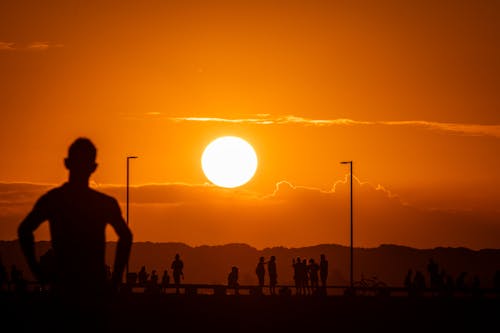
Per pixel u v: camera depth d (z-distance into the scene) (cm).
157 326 13888
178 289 18425
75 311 2684
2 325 10100
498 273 18125
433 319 15088
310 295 17088
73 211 2712
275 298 15712
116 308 2777
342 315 15088
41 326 2725
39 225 2753
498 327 14875
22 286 11525
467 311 15312
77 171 2761
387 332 14362
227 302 15138
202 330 13838
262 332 14000
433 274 18075
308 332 14138
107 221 2744
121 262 2734
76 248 2702
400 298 16088
